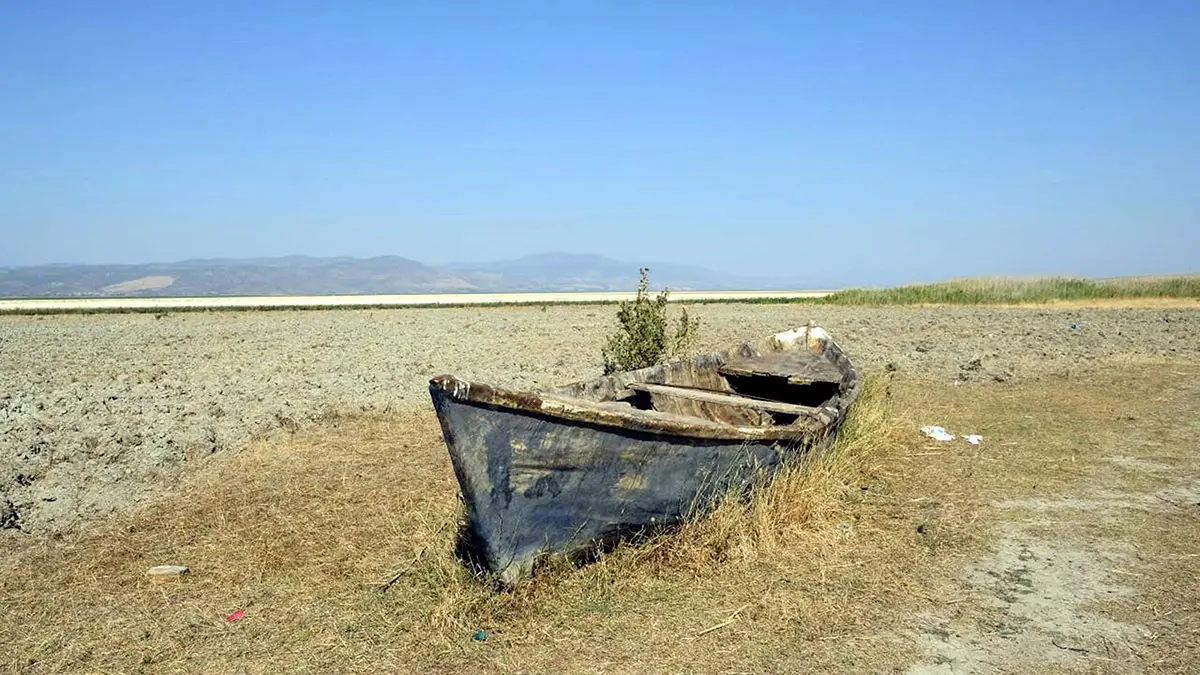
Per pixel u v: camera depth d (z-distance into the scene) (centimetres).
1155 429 1248
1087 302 4625
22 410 1463
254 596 689
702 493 770
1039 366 1892
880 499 920
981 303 4728
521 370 1909
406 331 3222
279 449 1142
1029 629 621
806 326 1346
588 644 600
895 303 4884
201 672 574
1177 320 3331
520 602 649
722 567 723
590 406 657
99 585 714
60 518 881
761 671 564
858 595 677
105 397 1598
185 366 2128
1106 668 565
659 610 649
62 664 587
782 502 812
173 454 1110
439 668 574
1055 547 779
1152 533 812
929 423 1289
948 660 579
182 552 785
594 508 692
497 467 626
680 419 732
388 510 879
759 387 1240
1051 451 1123
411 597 669
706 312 4366
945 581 705
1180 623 625
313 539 802
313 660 586
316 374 1886
